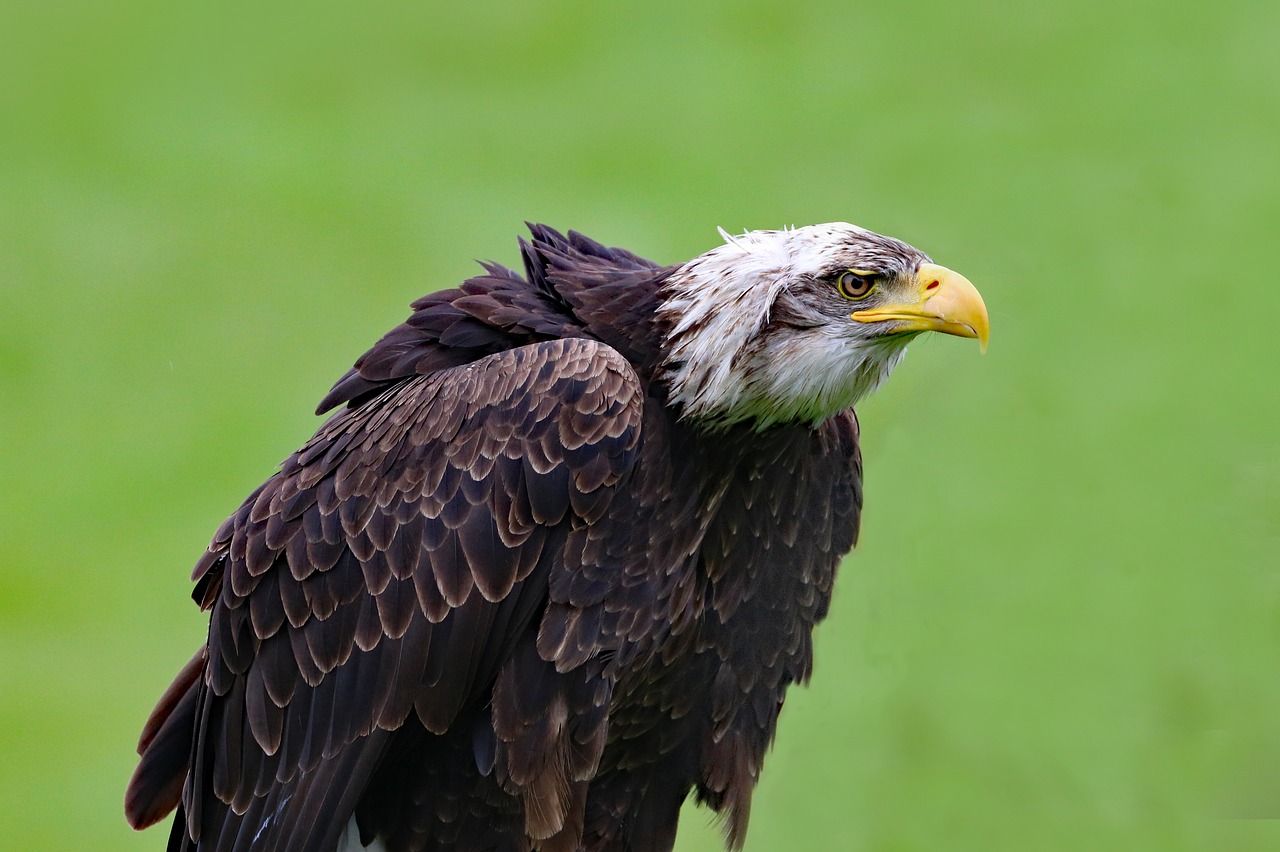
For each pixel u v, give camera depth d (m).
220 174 23.97
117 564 18.56
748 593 9.50
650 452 8.95
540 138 24.16
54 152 24.56
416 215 22.89
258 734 9.07
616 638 9.00
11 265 22.69
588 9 26.55
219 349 21.22
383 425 9.12
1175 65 21.22
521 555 8.80
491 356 9.15
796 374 9.00
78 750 16.44
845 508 10.09
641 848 9.92
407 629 8.86
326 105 25.38
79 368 20.75
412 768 9.29
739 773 9.84
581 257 9.94
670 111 24.36
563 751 8.95
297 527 9.09
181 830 9.65
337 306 21.61
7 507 19.00
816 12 25.97
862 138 22.45
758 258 8.96
